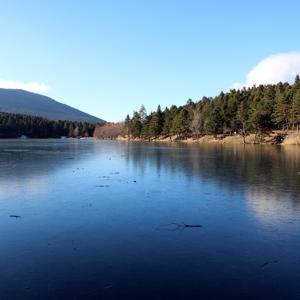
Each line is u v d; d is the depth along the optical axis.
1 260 13.86
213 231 17.50
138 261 13.77
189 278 12.35
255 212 21.16
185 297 11.10
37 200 24.36
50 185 30.42
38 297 11.06
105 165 46.81
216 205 22.91
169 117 161.00
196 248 15.16
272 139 114.38
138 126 182.50
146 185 30.44
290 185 29.95
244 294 11.29
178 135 157.25
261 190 27.80
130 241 16.00
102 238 16.39
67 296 11.13
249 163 47.50
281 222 19.09
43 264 13.48
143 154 67.25
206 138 139.25
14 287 11.70
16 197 25.31
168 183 31.42
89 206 22.59
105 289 11.58
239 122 128.75
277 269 13.09
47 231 17.42
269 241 16.08
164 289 11.59
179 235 16.86
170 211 21.33
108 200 24.36
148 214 20.64
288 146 95.50
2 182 31.73
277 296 11.17
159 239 16.27
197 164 46.69
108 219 19.55
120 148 93.50
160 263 13.58
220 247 15.28
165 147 96.38
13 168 42.31
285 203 23.45
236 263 13.60
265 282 12.08
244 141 117.75
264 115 114.06
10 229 17.73
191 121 149.62
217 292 11.41
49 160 54.41
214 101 150.12
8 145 114.12
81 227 18.08
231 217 20.05
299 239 16.34
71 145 117.25
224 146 98.19
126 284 11.91
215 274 12.66
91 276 12.48
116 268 13.12
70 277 12.41
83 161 52.81
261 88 149.88
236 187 29.12
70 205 22.86
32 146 107.06
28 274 12.64
